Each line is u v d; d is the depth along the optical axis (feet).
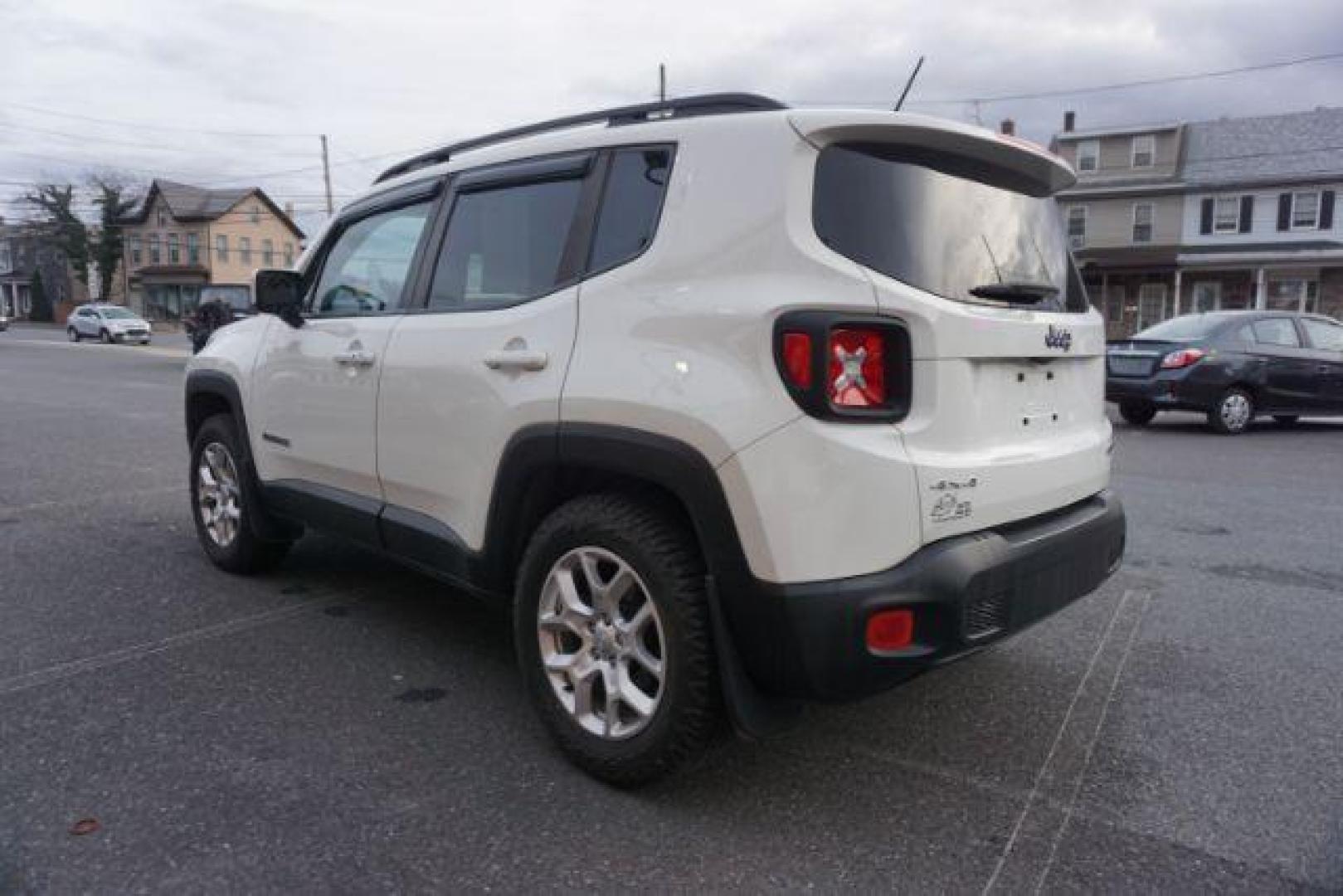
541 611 9.90
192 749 10.12
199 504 16.90
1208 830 8.81
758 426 8.09
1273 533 20.01
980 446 8.91
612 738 9.30
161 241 214.90
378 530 12.40
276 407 14.26
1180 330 37.47
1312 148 112.68
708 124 9.11
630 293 9.20
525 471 9.91
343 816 8.86
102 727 10.61
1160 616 14.73
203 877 7.93
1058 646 13.46
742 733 8.50
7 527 19.93
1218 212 113.91
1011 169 10.00
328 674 12.21
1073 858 8.36
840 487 7.95
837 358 8.02
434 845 8.43
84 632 13.62
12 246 248.52
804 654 8.07
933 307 8.43
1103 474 10.98
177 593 15.46
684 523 9.04
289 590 15.66
